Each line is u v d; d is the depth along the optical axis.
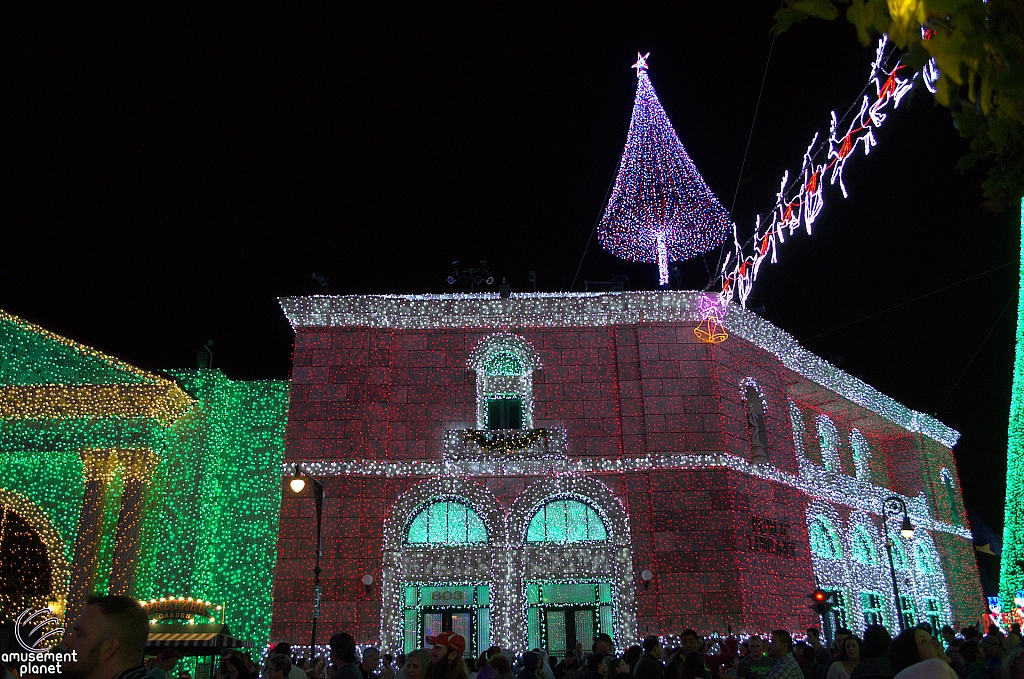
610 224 33.59
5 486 30.11
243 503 30.86
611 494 28.72
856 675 8.03
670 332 30.81
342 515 28.00
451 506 28.81
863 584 34.56
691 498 28.55
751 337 32.56
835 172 18.92
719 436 29.41
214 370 32.22
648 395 29.81
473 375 30.34
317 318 30.55
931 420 43.25
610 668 11.69
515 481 28.92
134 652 4.44
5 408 28.86
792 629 28.73
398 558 27.69
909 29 3.02
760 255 24.45
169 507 30.27
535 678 11.98
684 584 27.47
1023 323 22.36
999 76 2.85
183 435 31.23
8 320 29.81
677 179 33.28
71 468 30.80
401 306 30.81
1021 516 21.91
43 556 29.77
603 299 31.06
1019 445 22.16
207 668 23.97
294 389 29.48
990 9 2.85
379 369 30.12
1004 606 21.92
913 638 6.19
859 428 41.06
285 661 10.52
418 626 27.33
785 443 32.53
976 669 10.49
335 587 27.09
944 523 41.28
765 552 29.05
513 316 30.95
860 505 36.12
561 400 30.08
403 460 28.98
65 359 30.06
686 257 33.41
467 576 27.66
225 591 29.81
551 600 27.80
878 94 17.05
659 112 34.12
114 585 27.84
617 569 27.80
